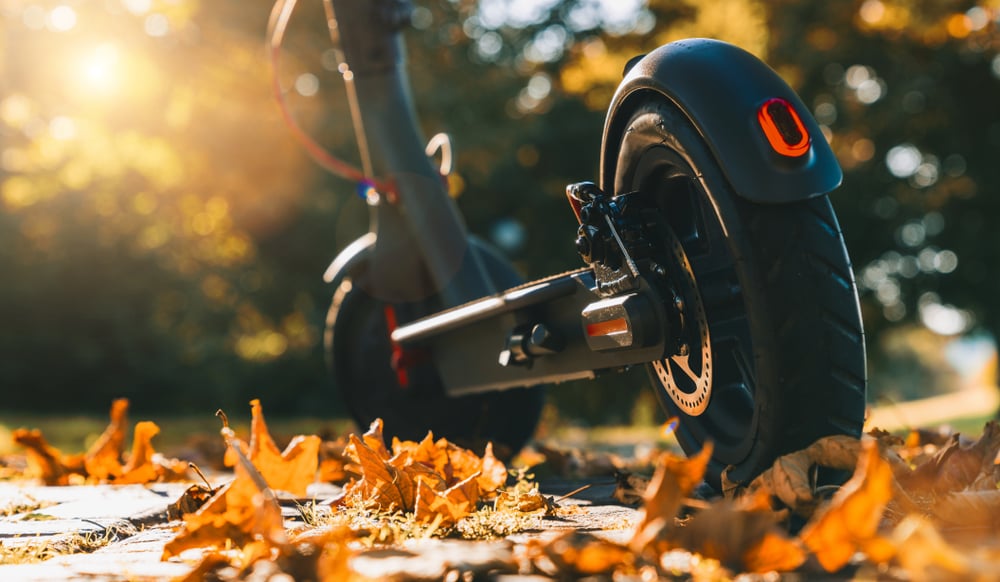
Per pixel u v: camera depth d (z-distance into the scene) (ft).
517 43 60.18
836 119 55.83
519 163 60.44
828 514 3.71
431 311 11.18
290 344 69.77
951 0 50.06
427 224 10.53
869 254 61.16
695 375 6.50
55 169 62.08
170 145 54.80
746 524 3.85
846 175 56.85
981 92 56.65
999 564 3.18
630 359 6.71
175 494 9.09
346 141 52.37
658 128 6.15
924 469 5.78
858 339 5.59
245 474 4.75
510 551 4.35
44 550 5.64
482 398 11.11
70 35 49.60
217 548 4.80
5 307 65.51
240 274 68.33
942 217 60.59
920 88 53.98
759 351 5.53
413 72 53.31
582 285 7.05
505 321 8.61
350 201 56.70
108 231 66.44
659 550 3.98
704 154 5.75
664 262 6.40
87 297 66.44
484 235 63.00
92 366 65.82
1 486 10.35
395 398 11.35
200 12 49.83
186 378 66.08
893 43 55.11
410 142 10.78
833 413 5.54
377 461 6.43
